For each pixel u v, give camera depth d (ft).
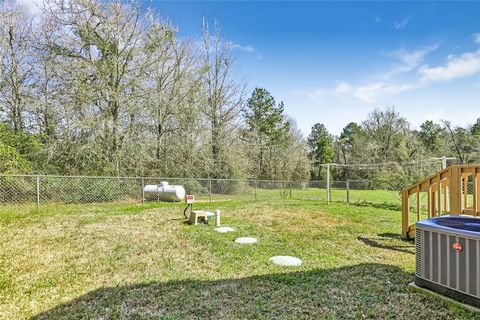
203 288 10.61
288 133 97.91
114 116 40.96
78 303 9.38
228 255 14.85
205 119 57.62
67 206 31.48
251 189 50.93
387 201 42.50
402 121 93.56
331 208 35.37
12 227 20.97
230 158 58.29
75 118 38.65
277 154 92.17
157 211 30.14
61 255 14.74
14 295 9.99
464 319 8.19
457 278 8.90
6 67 45.21
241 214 29.78
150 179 38.68
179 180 43.57
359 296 9.87
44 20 40.86
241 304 9.32
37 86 45.06
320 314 8.63
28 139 39.68
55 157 38.50
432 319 8.28
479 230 8.86
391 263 13.67
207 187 46.06
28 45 44.19
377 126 96.94
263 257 14.55
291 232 20.83
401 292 10.14
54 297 9.84
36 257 14.38
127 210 30.27
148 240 17.93
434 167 38.70
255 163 81.00
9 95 45.44
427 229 9.86
